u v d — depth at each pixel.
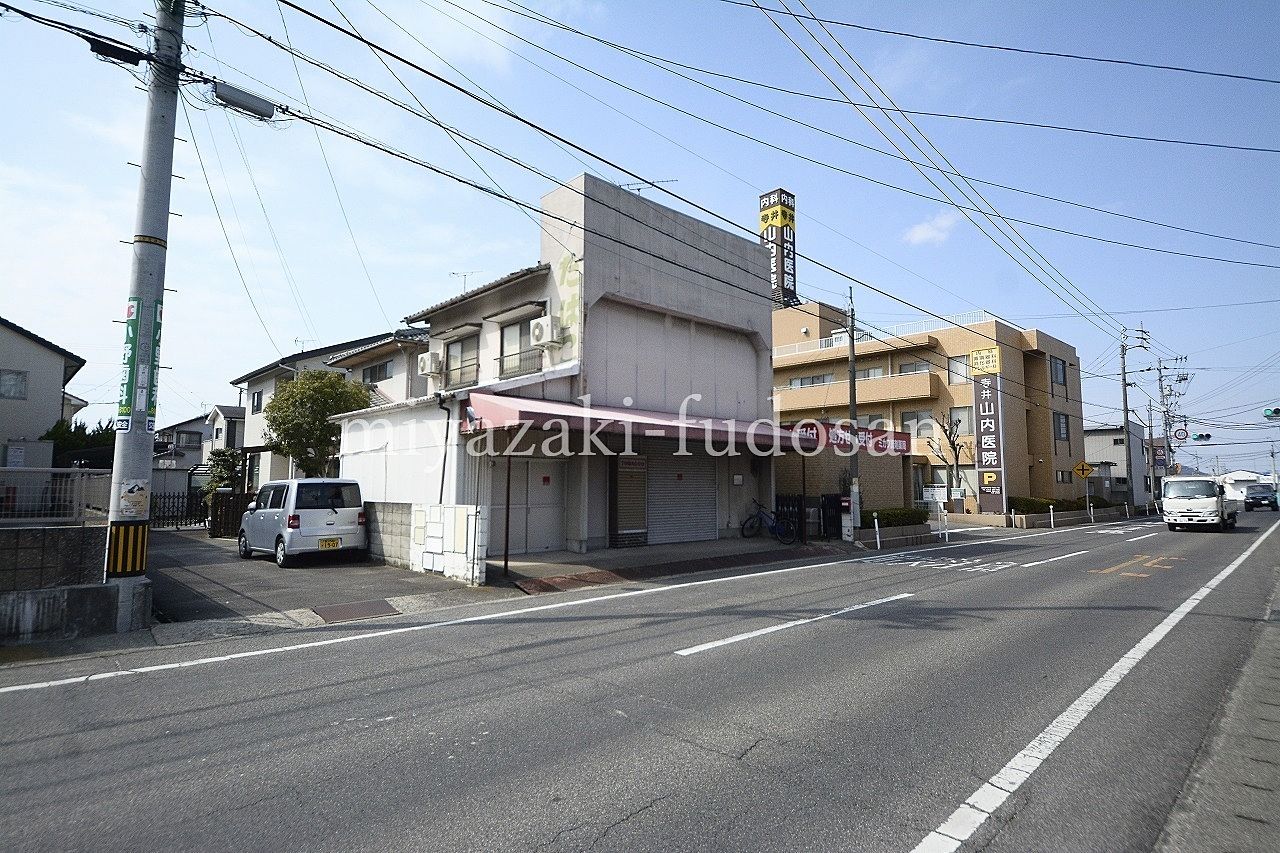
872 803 3.52
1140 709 4.99
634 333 15.98
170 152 8.13
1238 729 4.61
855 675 5.80
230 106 7.95
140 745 4.30
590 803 3.50
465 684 5.57
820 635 7.31
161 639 7.25
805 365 37.22
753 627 7.71
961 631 7.51
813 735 4.45
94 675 5.88
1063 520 30.83
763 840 3.14
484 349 17.75
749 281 18.83
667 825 3.28
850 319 19.56
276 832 3.22
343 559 14.11
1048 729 4.58
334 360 25.52
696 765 3.97
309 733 4.50
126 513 7.60
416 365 22.92
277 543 13.11
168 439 39.97
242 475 21.36
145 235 7.88
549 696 5.25
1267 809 3.50
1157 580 11.64
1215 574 12.45
